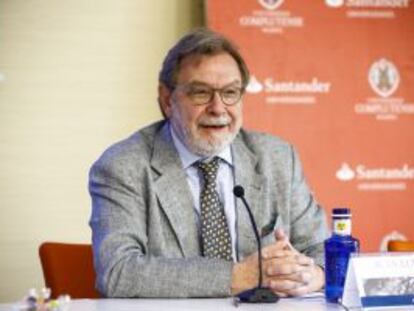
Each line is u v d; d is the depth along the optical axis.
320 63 11.17
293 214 6.85
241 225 6.47
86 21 10.99
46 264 7.14
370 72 11.35
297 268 5.64
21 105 10.81
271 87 11.01
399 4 11.46
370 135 11.32
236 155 6.75
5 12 10.78
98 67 11.02
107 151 6.69
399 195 11.36
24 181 10.80
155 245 6.24
